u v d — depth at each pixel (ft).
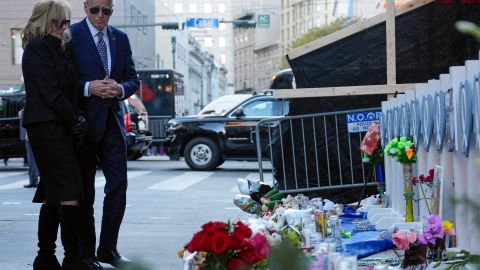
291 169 25.95
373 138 21.65
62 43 15.83
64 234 15.47
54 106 15.24
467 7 23.59
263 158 55.83
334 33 25.02
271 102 55.98
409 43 24.27
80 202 16.63
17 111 60.18
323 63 25.22
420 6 24.07
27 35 15.75
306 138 25.72
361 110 24.62
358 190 25.48
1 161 82.07
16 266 18.24
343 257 10.84
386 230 16.97
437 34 24.00
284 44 419.13
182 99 104.88
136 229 25.20
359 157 25.25
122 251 20.34
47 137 15.21
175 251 20.38
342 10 211.00
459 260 6.77
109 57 17.70
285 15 413.80
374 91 24.38
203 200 35.32
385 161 21.21
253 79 500.74
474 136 13.17
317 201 20.58
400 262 14.06
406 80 24.40
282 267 3.96
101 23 17.56
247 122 55.88
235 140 56.08
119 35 18.06
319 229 16.63
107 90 17.03
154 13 191.83
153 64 189.67
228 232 6.54
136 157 71.46
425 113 16.43
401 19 24.27
